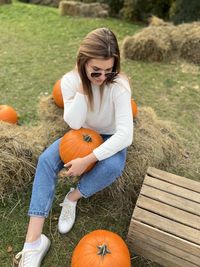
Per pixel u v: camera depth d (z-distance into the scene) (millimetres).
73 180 2801
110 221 2551
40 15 6961
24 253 2117
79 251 1994
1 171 2584
